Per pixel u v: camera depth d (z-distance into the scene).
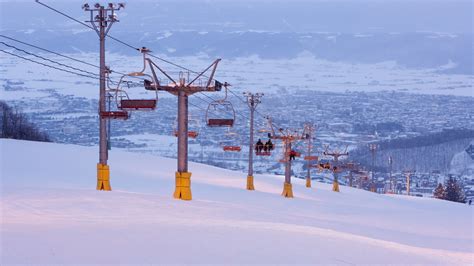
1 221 21.73
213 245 18.64
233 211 35.50
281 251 18.69
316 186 95.25
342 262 17.94
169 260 15.72
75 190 35.81
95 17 37.06
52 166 61.25
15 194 32.16
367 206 71.44
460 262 21.75
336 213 53.12
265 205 49.28
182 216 29.50
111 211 28.84
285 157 64.06
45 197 31.61
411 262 19.95
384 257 20.20
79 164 64.88
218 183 68.56
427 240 36.91
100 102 37.38
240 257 16.97
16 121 118.94
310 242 21.56
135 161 79.00
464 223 53.97
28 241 17.06
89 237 18.45
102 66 37.22
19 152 67.62
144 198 35.28
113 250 16.50
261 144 64.31
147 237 19.25
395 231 41.16
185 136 38.47
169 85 37.62
